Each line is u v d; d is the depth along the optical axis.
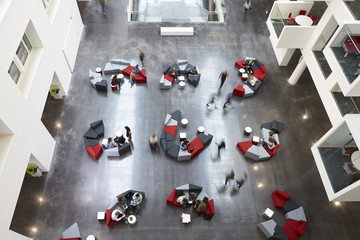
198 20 19.70
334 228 12.07
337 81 11.10
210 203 12.00
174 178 13.08
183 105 15.55
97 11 19.75
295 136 14.69
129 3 19.55
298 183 13.20
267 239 11.69
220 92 16.19
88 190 12.50
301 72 15.92
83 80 16.09
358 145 9.20
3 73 8.51
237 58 17.86
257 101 15.93
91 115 14.81
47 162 12.75
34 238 11.23
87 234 11.42
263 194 12.81
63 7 14.57
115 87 15.62
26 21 9.98
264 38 19.05
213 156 13.83
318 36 13.41
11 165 9.17
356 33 10.55
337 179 10.76
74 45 16.59
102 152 13.64
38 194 12.27
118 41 18.16
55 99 15.23
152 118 14.95
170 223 11.85
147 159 13.55
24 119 10.07
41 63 11.66
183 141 13.41
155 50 17.86
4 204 8.85
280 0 15.83
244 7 20.83
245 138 14.52
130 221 11.55
